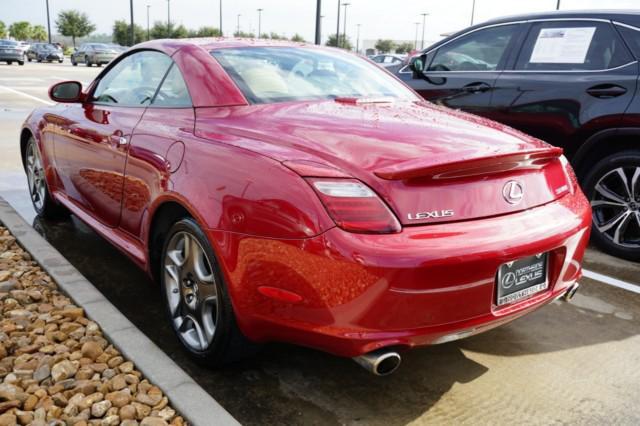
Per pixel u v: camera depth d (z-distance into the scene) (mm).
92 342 2568
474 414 2344
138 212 2941
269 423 2266
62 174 4035
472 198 2176
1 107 11789
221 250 2250
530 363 2746
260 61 3078
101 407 2182
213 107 2744
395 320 2010
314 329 2072
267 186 2139
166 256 2734
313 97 2938
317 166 2119
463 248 2039
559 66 4418
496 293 2195
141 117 3088
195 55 2996
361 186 2047
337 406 2379
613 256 4199
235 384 2512
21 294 3059
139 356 2498
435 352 2834
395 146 2227
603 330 3107
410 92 3436
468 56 5008
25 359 2506
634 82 3984
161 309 3230
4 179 6020
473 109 4855
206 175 2379
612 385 2574
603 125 4105
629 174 4090
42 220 4750
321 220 2004
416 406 2391
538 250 2219
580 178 4391
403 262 1951
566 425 2285
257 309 2188
